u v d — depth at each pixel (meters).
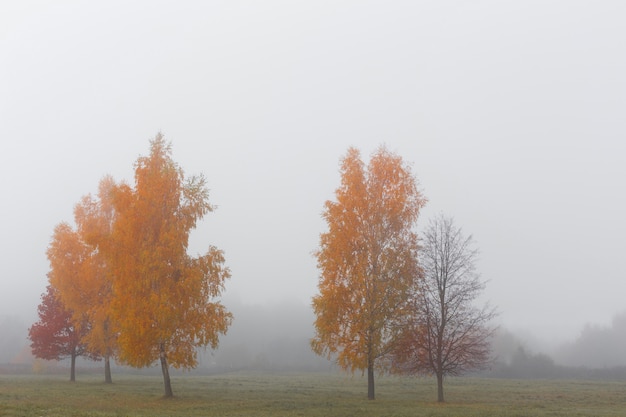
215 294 32.50
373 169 33.59
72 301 42.78
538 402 34.34
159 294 30.34
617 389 48.25
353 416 24.11
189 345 31.75
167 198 32.91
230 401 30.41
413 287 31.70
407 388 46.94
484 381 61.16
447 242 32.78
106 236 32.12
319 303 31.16
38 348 46.00
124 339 30.03
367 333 30.91
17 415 19.94
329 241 32.47
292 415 24.02
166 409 25.75
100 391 35.31
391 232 32.62
